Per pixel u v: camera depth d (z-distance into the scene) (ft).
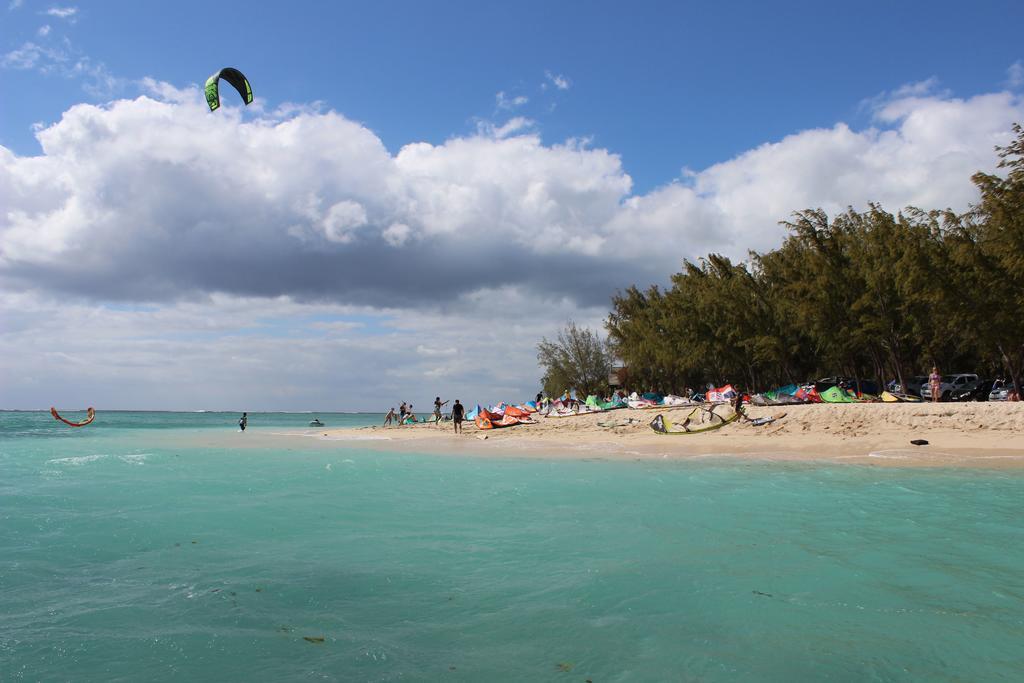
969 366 147.13
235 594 22.75
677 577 24.49
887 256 118.11
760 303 149.79
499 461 68.59
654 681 15.70
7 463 68.18
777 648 17.74
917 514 35.94
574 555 27.94
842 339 126.31
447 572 25.48
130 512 37.99
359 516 36.88
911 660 16.87
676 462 64.59
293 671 16.26
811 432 84.89
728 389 120.67
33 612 20.77
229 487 48.42
